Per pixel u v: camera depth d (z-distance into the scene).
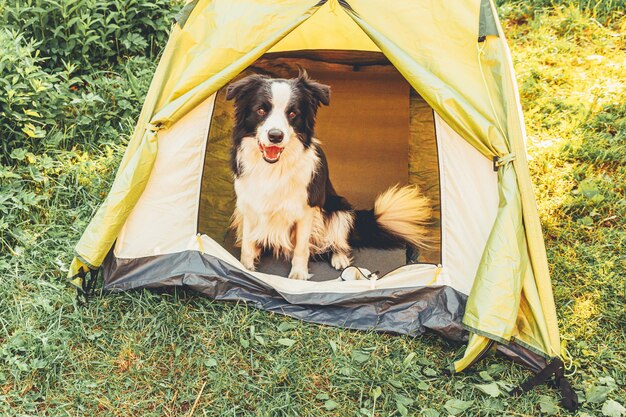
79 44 4.38
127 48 4.49
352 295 2.91
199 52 2.87
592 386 2.57
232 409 2.45
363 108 3.86
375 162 3.64
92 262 2.85
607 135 4.26
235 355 2.71
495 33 2.71
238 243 3.30
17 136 3.69
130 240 2.98
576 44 5.40
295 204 3.16
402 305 2.90
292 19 2.82
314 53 4.02
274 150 3.04
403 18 2.77
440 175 2.93
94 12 4.39
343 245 3.35
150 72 4.38
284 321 2.87
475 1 2.74
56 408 2.44
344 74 4.03
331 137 3.78
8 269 3.08
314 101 3.18
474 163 2.81
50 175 3.70
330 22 3.80
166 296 2.96
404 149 3.71
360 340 2.78
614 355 2.77
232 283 2.97
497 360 2.72
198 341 2.76
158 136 2.93
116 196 2.85
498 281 2.55
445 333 2.77
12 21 4.27
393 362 2.69
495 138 2.66
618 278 3.22
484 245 2.79
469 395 2.55
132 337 2.76
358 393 2.55
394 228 3.37
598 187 3.84
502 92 2.70
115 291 2.96
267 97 3.04
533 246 2.67
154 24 4.66
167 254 3.02
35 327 2.80
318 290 2.96
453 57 2.73
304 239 3.22
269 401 2.51
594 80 4.88
